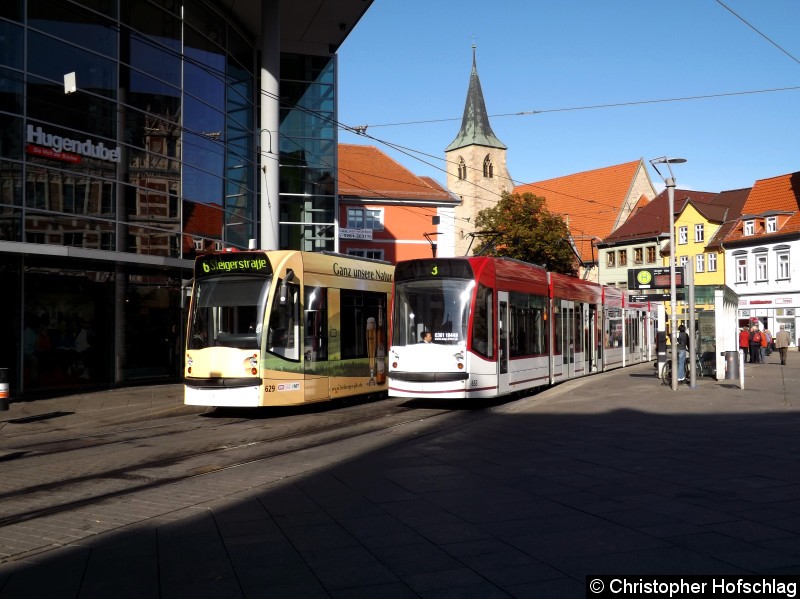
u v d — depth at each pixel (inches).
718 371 1011.9
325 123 1454.2
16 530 308.0
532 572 228.8
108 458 493.0
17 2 816.3
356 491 358.3
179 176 1056.8
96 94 916.6
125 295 970.7
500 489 353.4
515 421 612.4
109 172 934.4
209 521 307.1
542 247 2206.0
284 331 681.6
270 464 446.9
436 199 2262.6
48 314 872.9
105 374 946.7
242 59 1256.2
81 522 318.0
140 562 253.8
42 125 844.6
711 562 232.8
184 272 1061.8
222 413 743.7
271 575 235.0
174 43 1053.8
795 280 2406.5
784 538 258.1
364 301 806.5
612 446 474.9
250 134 1280.8
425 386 718.5
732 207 2815.0
